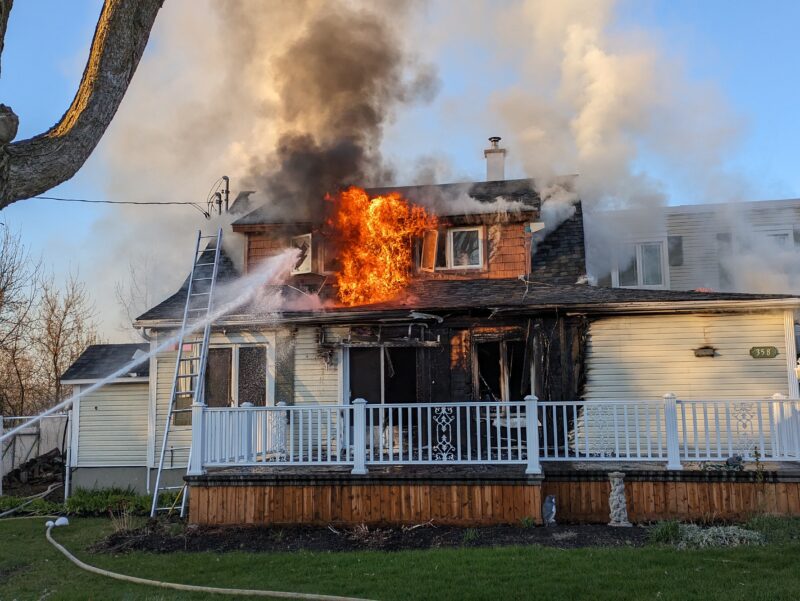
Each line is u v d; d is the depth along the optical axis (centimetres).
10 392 2988
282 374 1496
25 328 2992
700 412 1346
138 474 1653
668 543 876
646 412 1070
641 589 705
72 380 1683
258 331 1516
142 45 661
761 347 1341
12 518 1365
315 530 1034
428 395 1431
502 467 1090
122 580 845
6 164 560
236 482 1072
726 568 762
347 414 1099
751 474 997
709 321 1362
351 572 812
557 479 1049
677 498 1016
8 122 548
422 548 927
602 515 1035
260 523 1059
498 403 1065
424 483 1032
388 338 1454
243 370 1518
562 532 952
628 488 1028
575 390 1375
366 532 1000
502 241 1600
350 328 1476
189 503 1083
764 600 660
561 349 1388
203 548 982
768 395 1329
